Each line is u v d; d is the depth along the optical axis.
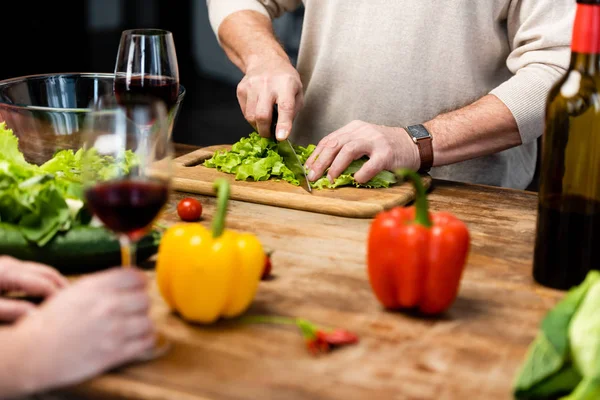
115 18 5.57
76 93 2.08
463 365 1.17
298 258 1.55
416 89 2.32
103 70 5.52
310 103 2.47
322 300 1.37
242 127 5.21
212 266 1.21
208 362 1.16
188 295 1.24
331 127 2.46
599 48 1.32
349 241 1.65
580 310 1.08
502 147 2.11
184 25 5.84
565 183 1.38
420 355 1.19
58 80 2.06
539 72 2.08
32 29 5.07
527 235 1.71
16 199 1.42
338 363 1.16
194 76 5.96
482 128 2.06
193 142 4.93
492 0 2.22
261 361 1.16
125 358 1.12
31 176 1.58
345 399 1.07
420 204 1.28
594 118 1.33
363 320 1.30
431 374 1.14
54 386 1.08
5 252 1.41
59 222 1.41
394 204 1.84
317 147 2.01
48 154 1.83
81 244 1.41
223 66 6.00
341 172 1.96
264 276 1.45
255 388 1.09
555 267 1.42
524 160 2.49
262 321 1.28
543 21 2.13
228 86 5.98
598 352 1.04
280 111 2.09
